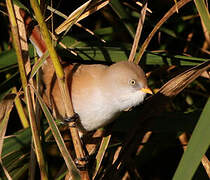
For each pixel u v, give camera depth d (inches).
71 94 88.8
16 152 88.5
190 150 86.7
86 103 88.7
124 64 88.8
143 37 90.5
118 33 90.7
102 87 88.7
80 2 90.0
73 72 89.1
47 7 88.7
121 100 88.8
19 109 89.7
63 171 89.1
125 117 89.4
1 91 89.2
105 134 88.7
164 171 91.0
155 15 90.3
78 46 89.7
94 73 89.0
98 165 88.3
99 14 90.7
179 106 90.7
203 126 86.7
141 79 88.8
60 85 87.1
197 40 91.2
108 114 88.8
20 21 88.4
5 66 89.4
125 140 88.5
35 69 87.4
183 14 90.3
